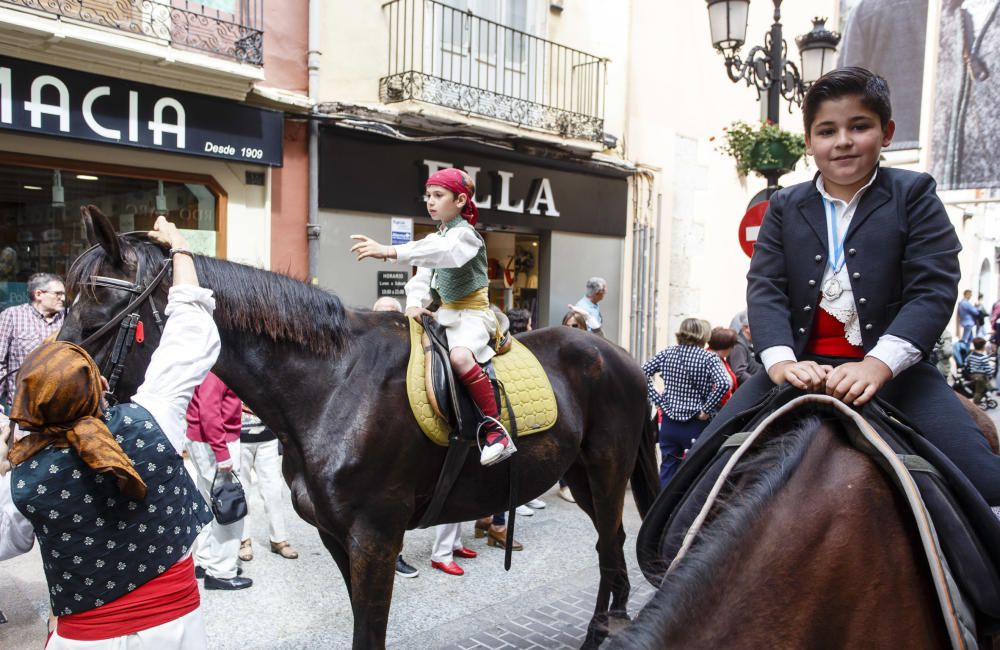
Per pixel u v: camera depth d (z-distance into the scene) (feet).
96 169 20.76
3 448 6.60
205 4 22.03
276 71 24.11
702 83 39.81
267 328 8.32
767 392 6.41
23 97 18.71
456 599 13.80
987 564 4.86
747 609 4.10
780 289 6.43
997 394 49.03
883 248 5.80
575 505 20.29
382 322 9.61
